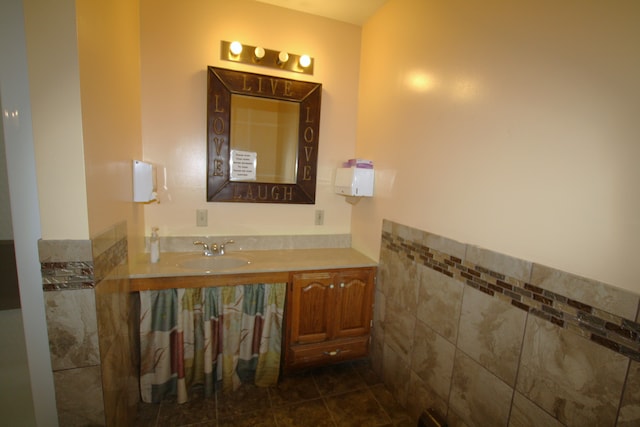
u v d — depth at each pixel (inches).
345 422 67.0
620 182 33.3
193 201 81.6
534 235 42.6
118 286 55.0
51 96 38.8
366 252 88.0
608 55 34.1
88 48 42.3
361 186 83.4
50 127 39.2
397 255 73.9
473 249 52.5
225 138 80.6
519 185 44.5
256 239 87.7
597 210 35.4
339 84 90.4
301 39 85.1
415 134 67.7
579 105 37.0
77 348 43.8
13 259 42.2
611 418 34.3
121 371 56.2
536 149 42.1
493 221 48.8
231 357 72.6
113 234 52.3
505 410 47.0
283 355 78.3
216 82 77.9
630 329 32.4
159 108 76.2
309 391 75.6
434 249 61.7
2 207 41.3
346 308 80.8
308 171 89.3
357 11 83.2
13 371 43.9
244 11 79.7
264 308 73.6
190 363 70.2
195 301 69.1
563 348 39.0
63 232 41.1
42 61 38.1
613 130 33.8
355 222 94.2
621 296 33.1
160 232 80.0
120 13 56.8
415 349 67.6
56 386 43.9
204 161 81.4
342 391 76.2
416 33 67.2
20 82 37.9
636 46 31.8
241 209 85.9
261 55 79.9
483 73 50.4
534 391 42.7
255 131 83.4
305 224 92.7
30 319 41.8
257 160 84.4
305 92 85.8
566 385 38.7
